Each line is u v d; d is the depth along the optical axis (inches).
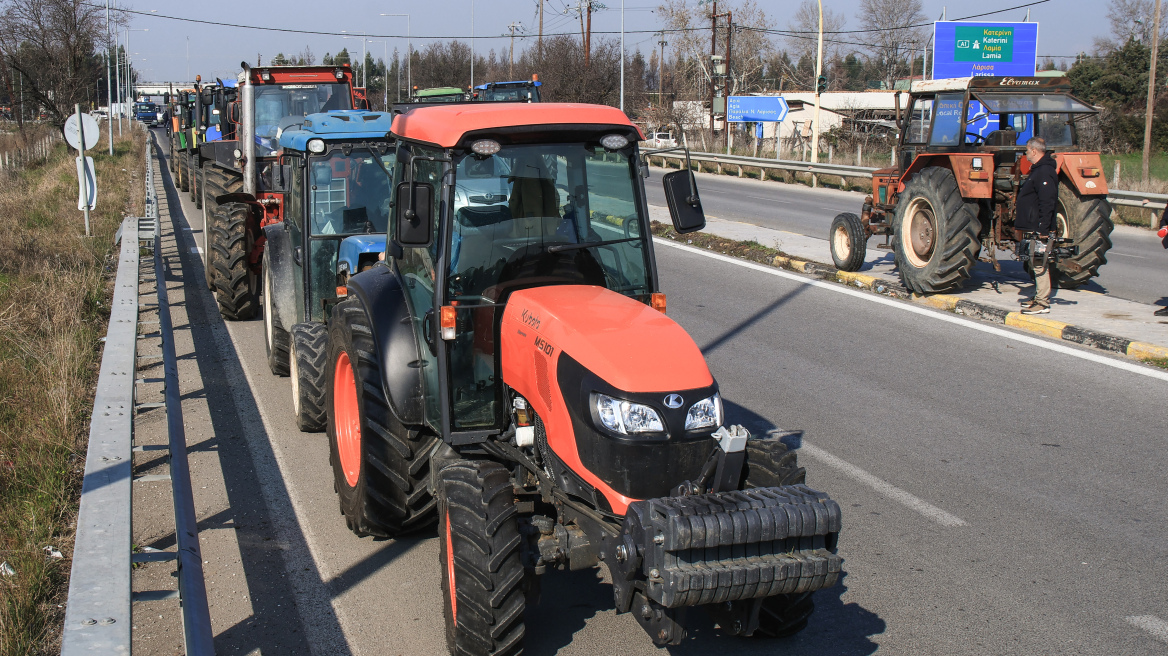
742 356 356.2
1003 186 411.8
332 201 290.8
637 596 143.9
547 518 156.5
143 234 462.0
